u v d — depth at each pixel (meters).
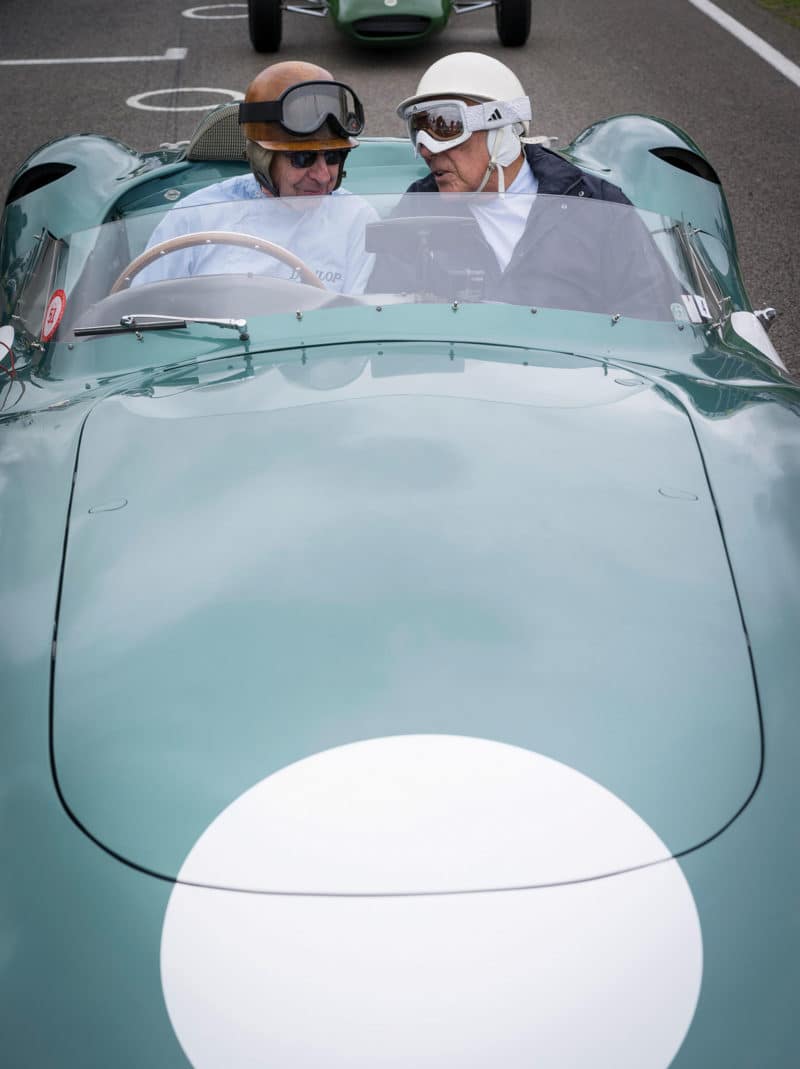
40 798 1.34
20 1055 1.19
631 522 1.64
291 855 1.24
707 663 1.45
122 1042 1.18
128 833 1.29
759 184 6.48
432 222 2.45
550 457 1.76
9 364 2.50
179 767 1.33
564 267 2.47
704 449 1.85
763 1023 1.21
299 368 2.07
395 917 1.20
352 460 1.74
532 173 2.94
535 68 9.12
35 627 1.54
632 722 1.36
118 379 2.18
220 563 1.56
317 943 1.19
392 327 2.23
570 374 2.07
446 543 1.57
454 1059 1.15
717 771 1.34
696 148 3.74
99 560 1.62
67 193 3.53
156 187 3.57
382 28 9.38
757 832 1.31
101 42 10.58
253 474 1.72
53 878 1.28
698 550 1.61
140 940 1.22
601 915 1.21
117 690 1.42
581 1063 1.16
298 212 2.61
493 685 1.38
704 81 8.84
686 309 2.54
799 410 2.05
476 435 1.80
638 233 2.59
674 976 1.20
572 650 1.43
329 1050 1.15
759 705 1.42
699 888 1.25
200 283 2.36
